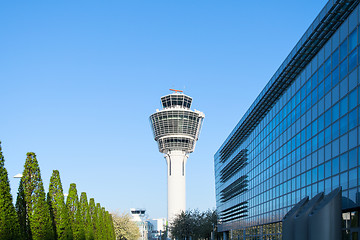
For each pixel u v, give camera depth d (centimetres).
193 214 15800
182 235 15362
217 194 13650
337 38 4434
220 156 13062
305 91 5478
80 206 7119
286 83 6512
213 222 14338
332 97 4541
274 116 7094
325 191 4681
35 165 4731
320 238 3728
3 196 3656
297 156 5750
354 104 3972
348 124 4103
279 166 6700
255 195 8456
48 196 5584
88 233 7519
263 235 7775
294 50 5809
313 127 5134
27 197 4619
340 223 3775
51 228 4700
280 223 6631
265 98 7475
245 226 9331
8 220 3644
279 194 6656
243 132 9644
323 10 4834
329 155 4588
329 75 4647
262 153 7944
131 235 15938
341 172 4250
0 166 3675
